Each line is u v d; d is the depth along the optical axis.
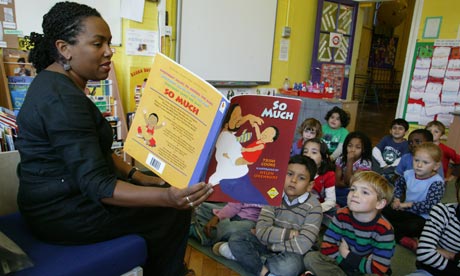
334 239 1.52
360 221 1.44
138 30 2.69
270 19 3.81
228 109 0.88
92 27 0.96
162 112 0.91
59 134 0.88
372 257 1.40
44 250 0.96
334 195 2.09
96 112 0.99
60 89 0.91
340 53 4.54
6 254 0.82
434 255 1.33
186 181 0.89
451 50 3.85
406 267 1.78
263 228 1.65
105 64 1.02
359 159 2.44
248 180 1.00
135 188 0.90
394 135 2.86
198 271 1.61
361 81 8.41
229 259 1.72
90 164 0.88
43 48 1.02
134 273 1.04
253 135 0.97
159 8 2.78
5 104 2.03
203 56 3.32
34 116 0.90
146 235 1.09
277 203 1.03
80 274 0.88
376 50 8.59
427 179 2.11
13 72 2.12
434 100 4.05
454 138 3.46
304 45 4.32
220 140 0.95
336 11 4.31
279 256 1.57
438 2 3.90
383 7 7.77
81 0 2.38
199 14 3.18
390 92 9.14
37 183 0.96
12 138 1.49
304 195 1.69
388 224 1.42
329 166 2.21
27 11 2.16
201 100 0.86
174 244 1.21
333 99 3.78
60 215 0.96
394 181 2.53
